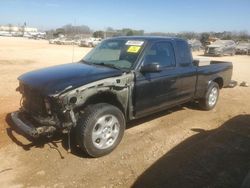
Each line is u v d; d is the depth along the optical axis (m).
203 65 6.75
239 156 4.65
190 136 5.49
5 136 5.07
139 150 4.78
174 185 3.77
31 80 4.48
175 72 5.72
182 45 6.08
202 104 7.13
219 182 3.85
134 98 4.92
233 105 8.05
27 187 3.66
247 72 16.20
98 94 4.41
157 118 6.47
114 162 4.34
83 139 4.20
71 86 4.07
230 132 5.78
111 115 4.48
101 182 3.81
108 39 6.04
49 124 4.07
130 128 5.77
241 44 34.03
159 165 4.29
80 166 4.18
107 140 4.53
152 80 5.15
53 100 4.01
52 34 78.38
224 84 7.68
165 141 5.20
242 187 3.56
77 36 49.28
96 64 5.28
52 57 20.36
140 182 3.83
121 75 4.65
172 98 5.80
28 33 97.38
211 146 5.03
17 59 17.72
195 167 4.25
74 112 4.27
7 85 9.34
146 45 5.21
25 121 4.42
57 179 3.84
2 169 4.04
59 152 4.55
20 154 4.46
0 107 6.77
